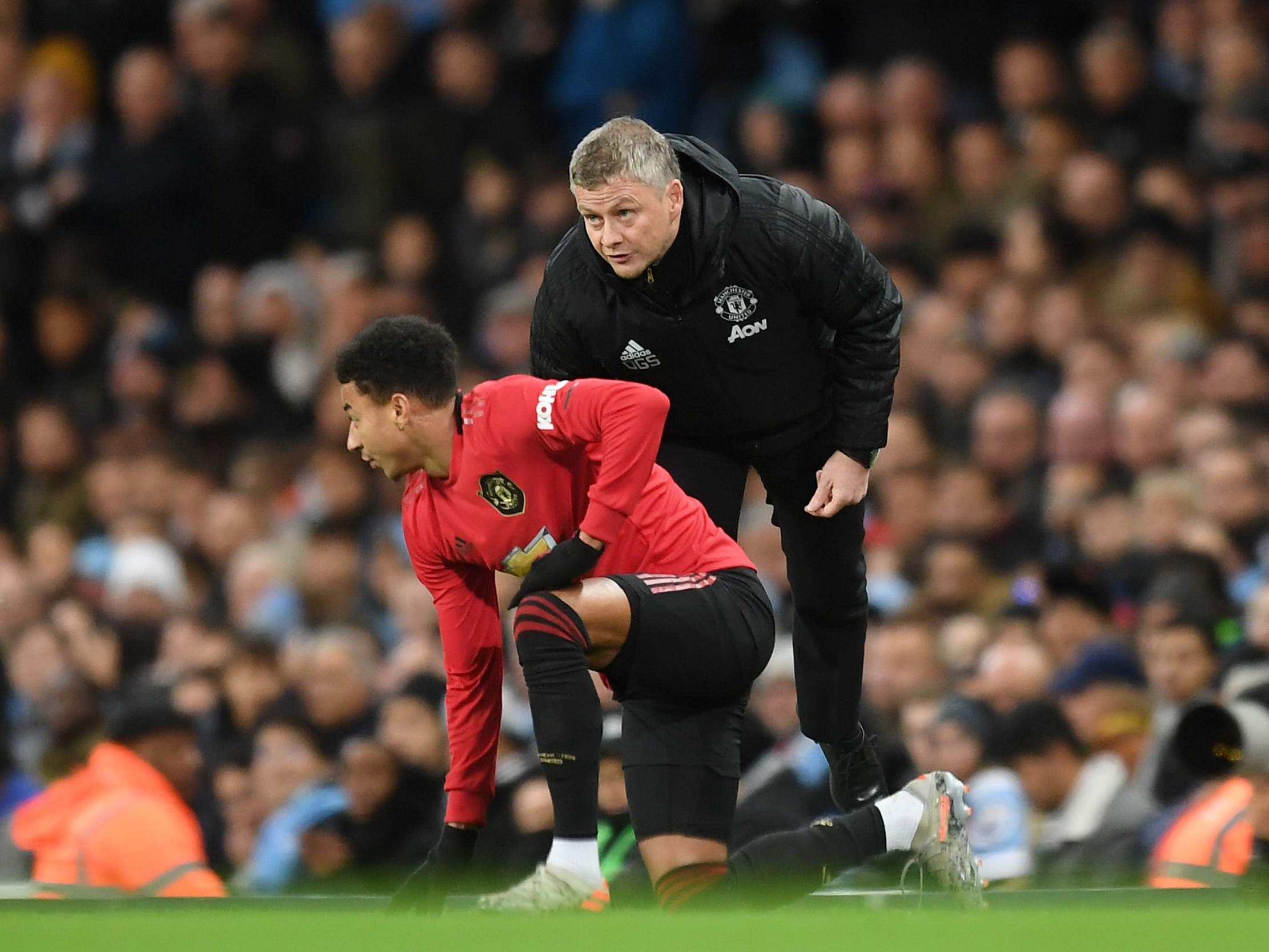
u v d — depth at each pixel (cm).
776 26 4044
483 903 1359
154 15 4478
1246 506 2673
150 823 1822
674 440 1570
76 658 2833
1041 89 3619
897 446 3008
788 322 1490
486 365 3562
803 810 1953
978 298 3344
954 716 2055
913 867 1584
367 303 3797
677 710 1449
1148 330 3069
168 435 3853
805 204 1473
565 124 4078
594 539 1346
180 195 4162
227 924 1178
